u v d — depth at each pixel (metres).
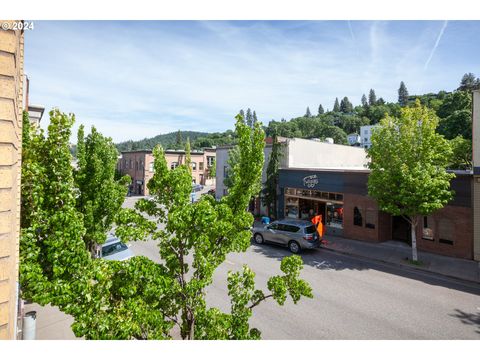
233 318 4.22
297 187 21.11
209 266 3.82
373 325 7.83
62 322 8.04
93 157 8.27
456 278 11.23
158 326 3.47
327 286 10.45
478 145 13.10
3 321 2.37
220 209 4.26
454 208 13.69
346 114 172.38
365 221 16.98
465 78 111.69
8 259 2.39
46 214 3.35
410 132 12.48
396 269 12.41
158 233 3.99
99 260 3.34
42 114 15.32
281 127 120.38
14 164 2.61
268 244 16.53
